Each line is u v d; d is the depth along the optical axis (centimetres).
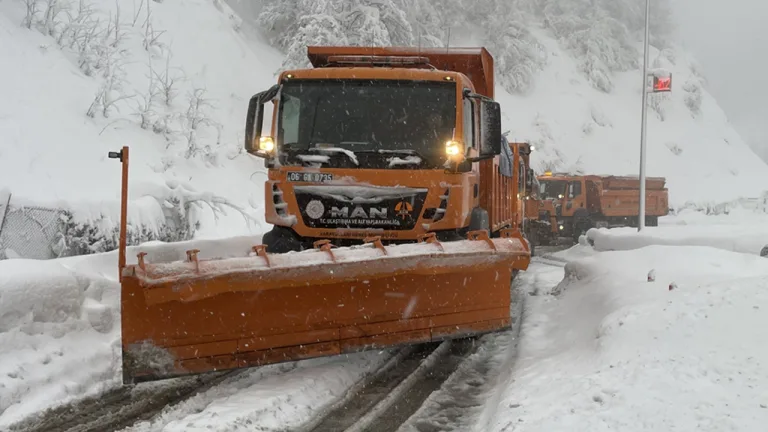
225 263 591
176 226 1703
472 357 826
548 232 2881
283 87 877
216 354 621
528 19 5659
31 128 1681
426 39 3662
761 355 568
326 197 836
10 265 693
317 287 656
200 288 577
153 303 569
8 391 594
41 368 640
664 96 5759
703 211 4688
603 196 3334
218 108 2527
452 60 1101
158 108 2236
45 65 1933
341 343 668
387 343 685
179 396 638
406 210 832
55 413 584
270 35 3447
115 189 1644
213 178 2081
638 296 895
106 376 680
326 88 875
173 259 864
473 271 688
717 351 592
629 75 5794
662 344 636
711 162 5441
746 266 1094
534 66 5081
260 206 2123
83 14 2225
